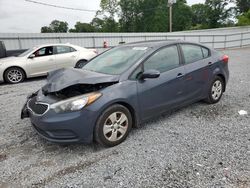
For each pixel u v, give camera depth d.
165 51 4.50
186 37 27.55
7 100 6.74
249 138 3.87
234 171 3.00
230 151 3.48
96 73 4.00
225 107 5.35
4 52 11.98
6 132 4.48
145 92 4.02
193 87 4.88
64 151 3.71
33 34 18.19
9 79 9.34
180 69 4.60
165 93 4.33
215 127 4.33
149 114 4.18
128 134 3.99
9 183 2.99
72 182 2.95
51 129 3.43
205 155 3.40
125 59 4.29
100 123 3.58
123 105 3.86
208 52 5.42
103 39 22.08
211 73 5.28
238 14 62.50
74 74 3.96
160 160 3.32
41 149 3.80
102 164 3.30
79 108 3.40
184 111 5.17
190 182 2.84
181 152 3.51
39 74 9.90
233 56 17.14
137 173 3.06
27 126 4.73
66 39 19.89
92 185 2.87
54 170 3.22
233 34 30.03
